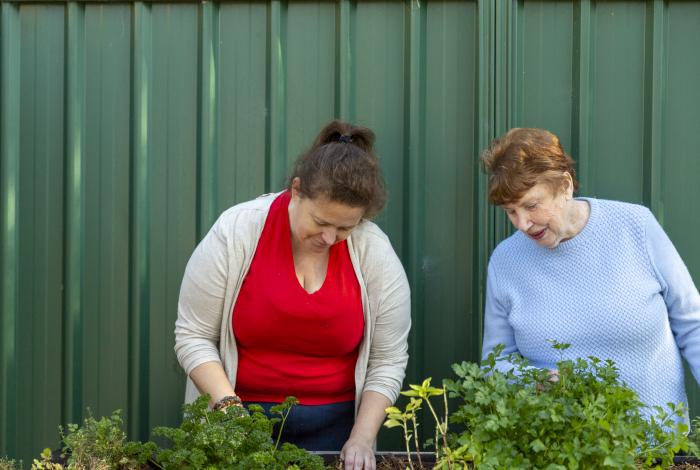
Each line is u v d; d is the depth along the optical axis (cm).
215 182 301
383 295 238
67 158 302
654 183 286
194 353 233
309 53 297
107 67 302
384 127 296
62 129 305
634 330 231
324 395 242
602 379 207
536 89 292
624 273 233
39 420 307
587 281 235
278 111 296
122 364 305
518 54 290
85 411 306
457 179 295
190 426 198
